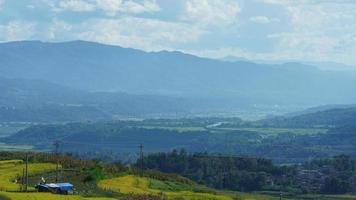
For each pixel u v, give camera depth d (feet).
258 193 637.30
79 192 361.10
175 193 405.39
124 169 495.00
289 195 631.97
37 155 501.56
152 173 505.66
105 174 448.65
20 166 445.37
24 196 311.06
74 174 430.20
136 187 411.13
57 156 502.38
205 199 392.88
